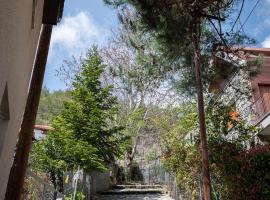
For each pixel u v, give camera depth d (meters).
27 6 3.33
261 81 12.65
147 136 25.45
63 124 12.89
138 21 7.73
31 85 4.40
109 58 20.31
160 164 20.48
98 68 14.00
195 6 6.87
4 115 3.24
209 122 9.95
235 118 10.67
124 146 13.94
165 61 8.39
